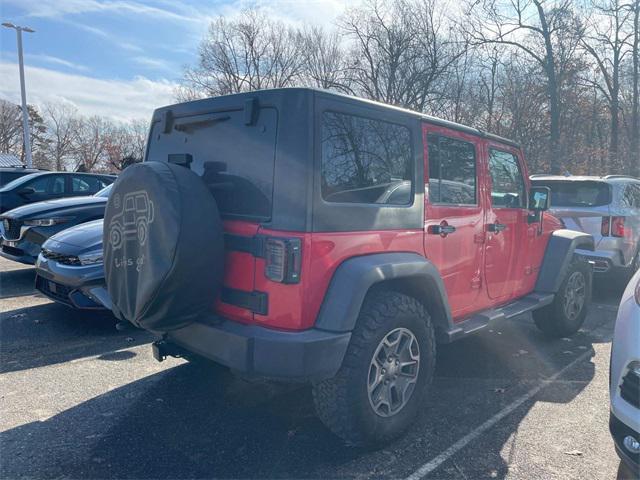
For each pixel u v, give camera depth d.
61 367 4.35
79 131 56.44
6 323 5.54
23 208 7.19
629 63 25.25
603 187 6.92
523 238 4.73
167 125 3.63
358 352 2.89
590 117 25.84
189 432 3.28
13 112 52.97
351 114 3.02
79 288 4.97
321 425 3.39
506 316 4.22
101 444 3.12
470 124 23.47
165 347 3.46
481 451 3.12
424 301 3.54
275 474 2.83
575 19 21.44
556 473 2.90
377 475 2.85
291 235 2.72
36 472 2.82
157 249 2.74
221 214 3.07
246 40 33.53
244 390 3.93
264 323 2.81
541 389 4.06
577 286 5.43
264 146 2.88
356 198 3.02
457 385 4.12
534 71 22.42
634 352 2.57
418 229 3.41
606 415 3.62
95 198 7.53
